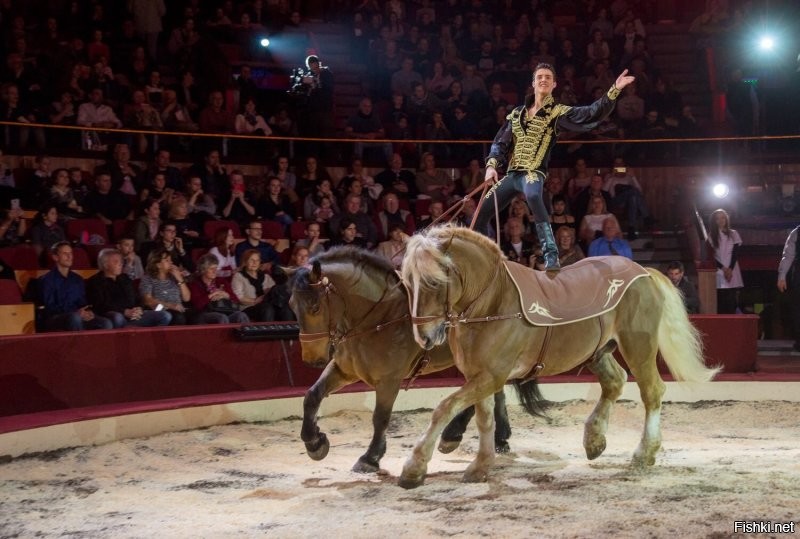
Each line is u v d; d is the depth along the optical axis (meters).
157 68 16.36
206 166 13.92
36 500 6.73
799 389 10.90
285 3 19.11
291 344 10.71
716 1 20.34
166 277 10.73
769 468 7.26
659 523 5.62
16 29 15.16
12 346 8.80
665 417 10.26
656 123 17.47
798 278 13.38
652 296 7.74
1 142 13.53
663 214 16.84
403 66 17.83
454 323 6.63
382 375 7.46
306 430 7.48
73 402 9.16
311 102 15.63
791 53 18.41
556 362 7.21
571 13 20.67
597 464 7.72
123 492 6.95
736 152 17.56
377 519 5.95
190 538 5.70
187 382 9.95
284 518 6.13
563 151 17.19
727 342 11.34
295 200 14.23
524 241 13.61
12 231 11.59
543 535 5.48
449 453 8.20
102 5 17.19
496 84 17.58
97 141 14.21
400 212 14.22
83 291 10.41
